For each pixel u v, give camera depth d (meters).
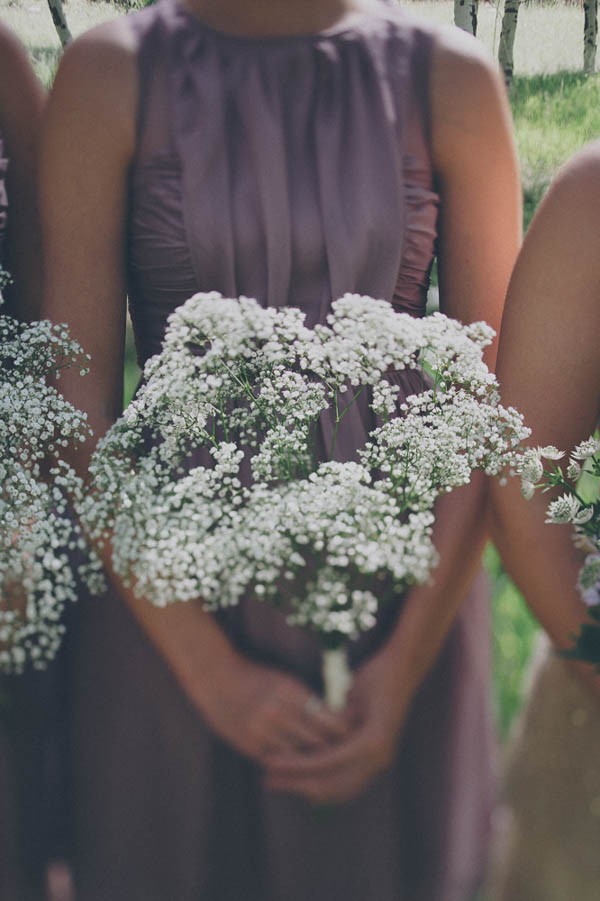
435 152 2.03
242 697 1.89
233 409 1.94
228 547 1.63
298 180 1.96
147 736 2.01
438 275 2.12
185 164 1.95
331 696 1.86
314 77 2.00
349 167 1.97
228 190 1.95
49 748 2.17
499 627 3.07
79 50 2.01
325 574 1.68
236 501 1.69
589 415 1.94
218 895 2.04
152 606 1.90
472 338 1.97
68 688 2.11
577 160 1.93
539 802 2.06
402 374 2.03
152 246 2.00
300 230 1.95
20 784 2.12
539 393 1.92
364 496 1.65
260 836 2.02
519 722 2.14
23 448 1.84
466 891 2.11
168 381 1.73
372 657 1.92
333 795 1.88
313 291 1.98
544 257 1.92
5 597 1.77
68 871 2.17
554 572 1.90
